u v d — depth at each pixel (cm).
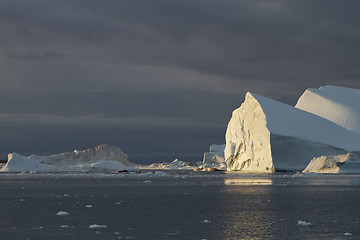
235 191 7475
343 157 15700
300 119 19925
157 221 3966
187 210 4769
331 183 9406
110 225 3744
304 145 18362
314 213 4434
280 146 18388
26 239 3131
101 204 5447
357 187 8062
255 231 3434
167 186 9200
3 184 10281
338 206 5019
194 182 10875
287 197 6197
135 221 3972
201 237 3198
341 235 3241
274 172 18438
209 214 4425
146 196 6612
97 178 14012
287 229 3509
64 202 5719
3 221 3969
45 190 8075
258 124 19875
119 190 8012
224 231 3438
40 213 4541
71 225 3741
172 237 3197
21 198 6331
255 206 5097
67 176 16038
